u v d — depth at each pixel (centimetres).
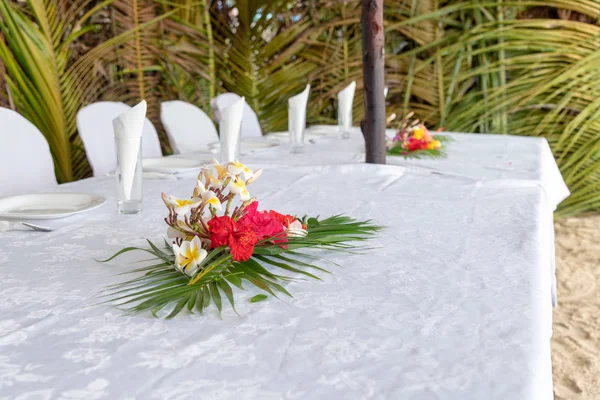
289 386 70
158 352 78
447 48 452
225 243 100
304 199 169
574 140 436
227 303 94
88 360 76
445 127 466
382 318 88
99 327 85
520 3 436
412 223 142
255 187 186
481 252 119
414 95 475
